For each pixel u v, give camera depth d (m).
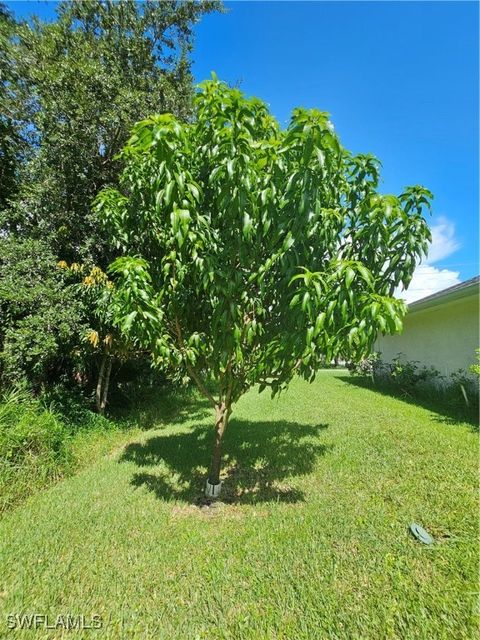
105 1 6.24
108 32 6.35
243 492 3.13
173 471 3.66
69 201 5.70
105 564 2.10
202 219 2.21
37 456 3.46
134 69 6.41
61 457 3.71
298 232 2.09
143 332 2.30
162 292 2.43
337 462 3.60
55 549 2.26
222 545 2.28
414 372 8.41
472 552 2.07
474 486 2.90
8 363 4.29
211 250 2.32
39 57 5.65
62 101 5.21
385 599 1.74
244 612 1.72
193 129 2.41
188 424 5.88
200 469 3.71
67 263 5.61
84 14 6.25
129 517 2.67
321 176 1.99
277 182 2.18
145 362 7.95
